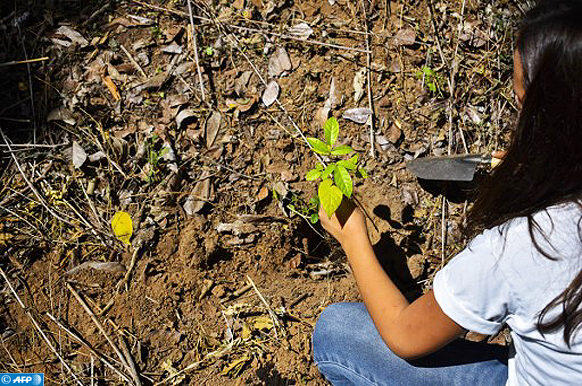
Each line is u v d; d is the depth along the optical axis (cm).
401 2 262
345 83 250
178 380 218
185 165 238
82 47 247
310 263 241
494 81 255
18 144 236
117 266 229
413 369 162
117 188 237
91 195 235
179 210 235
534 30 104
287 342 226
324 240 238
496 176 126
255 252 237
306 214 234
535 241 110
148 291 229
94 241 231
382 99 250
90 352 219
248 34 254
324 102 248
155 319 226
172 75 246
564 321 111
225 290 233
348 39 255
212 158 239
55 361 217
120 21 253
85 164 236
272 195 238
